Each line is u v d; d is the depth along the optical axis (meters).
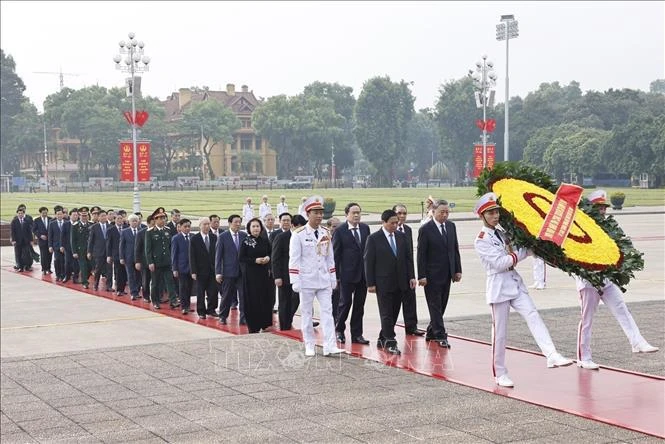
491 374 9.70
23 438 7.77
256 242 13.45
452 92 61.25
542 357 10.60
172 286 17.00
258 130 113.38
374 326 13.80
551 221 8.73
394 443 7.09
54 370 10.67
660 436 7.06
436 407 8.26
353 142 128.00
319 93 135.75
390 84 102.12
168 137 114.38
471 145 62.16
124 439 7.58
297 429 7.64
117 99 117.88
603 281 9.05
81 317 16.11
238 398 8.92
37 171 128.25
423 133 124.25
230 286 14.66
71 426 8.12
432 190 82.69
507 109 28.73
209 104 111.88
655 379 9.23
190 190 104.00
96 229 20.27
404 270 11.27
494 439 7.10
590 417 7.70
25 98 130.12
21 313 16.78
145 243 17.09
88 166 120.75
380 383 9.41
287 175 118.44
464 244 30.20
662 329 12.39
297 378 9.79
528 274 21.22
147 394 9.27
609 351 10.86
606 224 9.43
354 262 12.02
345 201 64.81
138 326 14.90
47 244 24.56
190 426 7.91
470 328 12.98
